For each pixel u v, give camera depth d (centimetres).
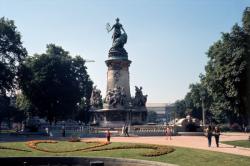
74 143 4453
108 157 3269
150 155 3444
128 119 8212
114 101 8194
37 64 10131
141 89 8644
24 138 6075
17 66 9175
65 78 10406
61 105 10381
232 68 4847
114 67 8500
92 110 8738
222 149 3991
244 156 3366
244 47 4956
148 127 7169
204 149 3841
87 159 3244
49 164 3244
